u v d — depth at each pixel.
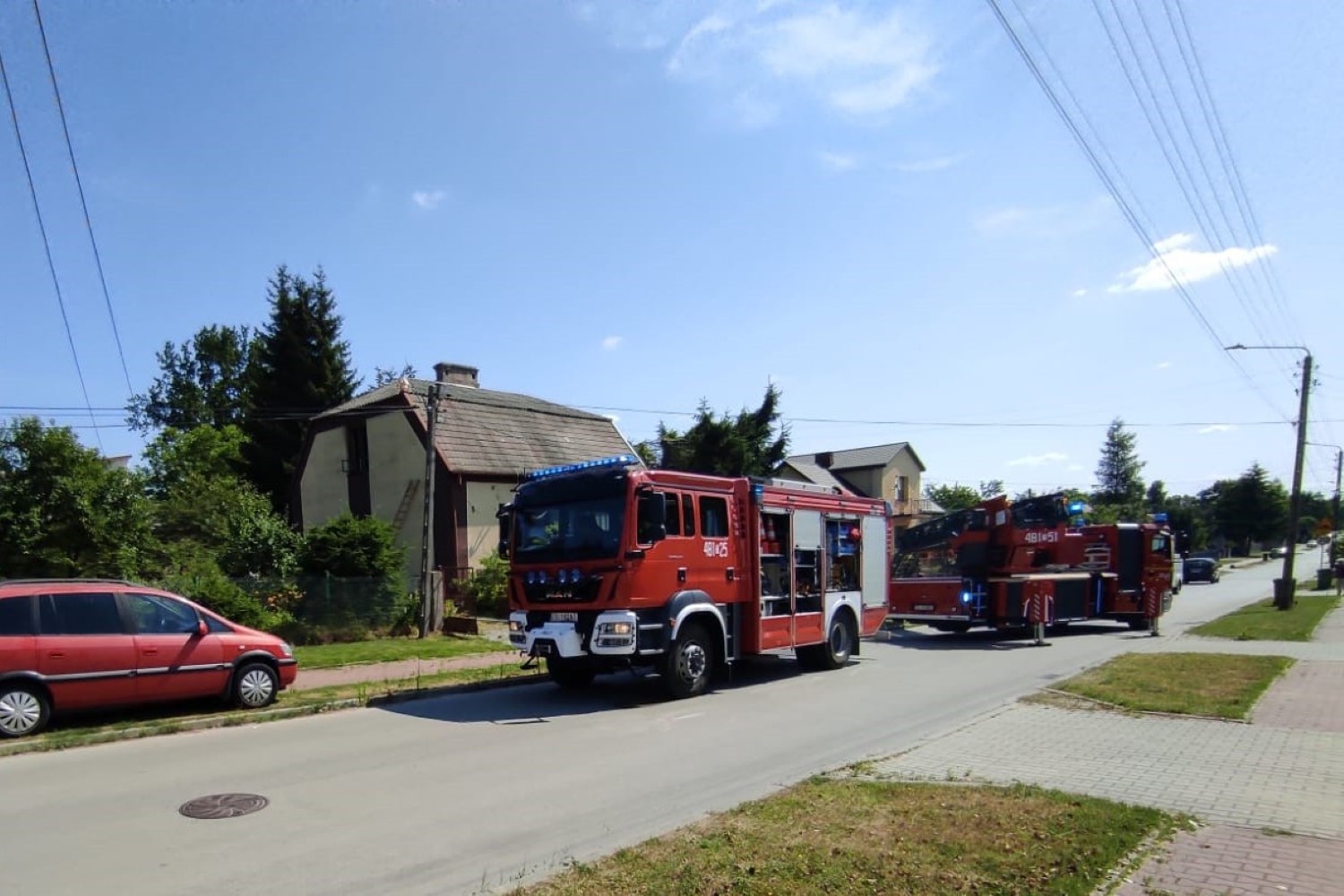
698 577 11.73
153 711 10.12
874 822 5.50
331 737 9.06
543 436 29.14
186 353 57.62
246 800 6.56
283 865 5.14
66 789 6.94
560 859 5.18
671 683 11.16
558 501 11.68
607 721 9.81
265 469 36.19
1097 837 5.15
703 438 31.50
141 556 16.05
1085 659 15.28
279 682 10.75
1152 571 21.53
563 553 11.39
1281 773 6.92
